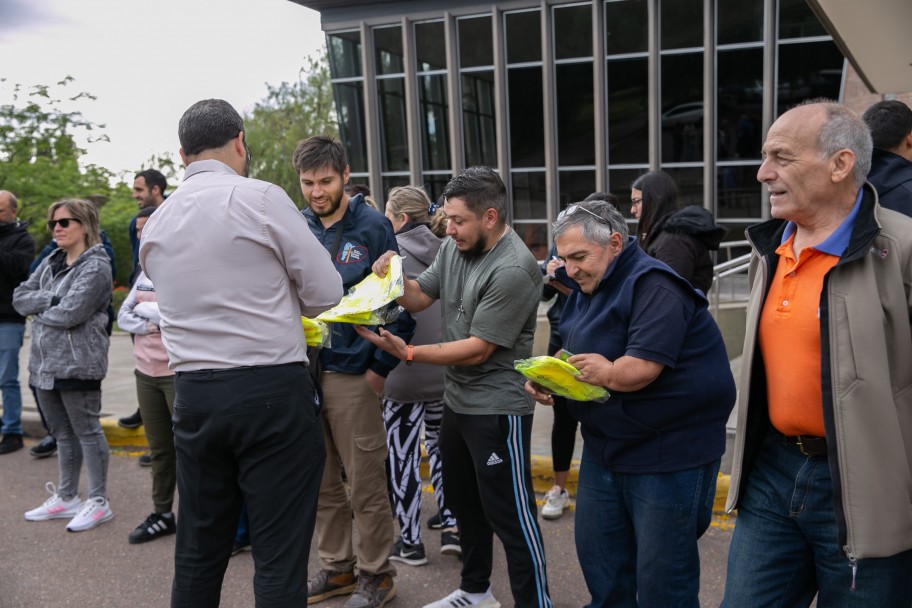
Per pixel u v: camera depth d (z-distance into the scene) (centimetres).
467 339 304
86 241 468
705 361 259
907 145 307
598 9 1684
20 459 610
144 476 564
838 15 475
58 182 2198
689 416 257
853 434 200
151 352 432
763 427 235
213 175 268
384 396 392
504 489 310
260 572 269
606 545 279
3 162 2186
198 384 260
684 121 1669
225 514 277
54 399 473
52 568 418
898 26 496
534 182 1847
